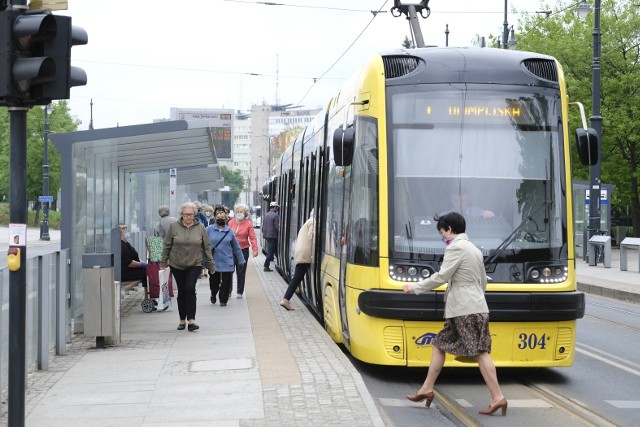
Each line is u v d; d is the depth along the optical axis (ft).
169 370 31.96
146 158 59.88
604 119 125.18
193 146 55.42
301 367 31.63
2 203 245.86
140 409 25.68
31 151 216.74
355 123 35.22
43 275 32.60
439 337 27.32
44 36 20.44
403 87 33.17
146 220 78.54
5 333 28.12
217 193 179.73
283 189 80.12
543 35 136.87
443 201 32.12
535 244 31.94
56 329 36.06
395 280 31.45
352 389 27.76
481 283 26.89
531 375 34.24
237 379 29.71
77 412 25.48
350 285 34.09
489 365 26.63
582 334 46.83
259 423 23.72
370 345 31.78
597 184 97.25
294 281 51.34
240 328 43.73
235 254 59.31
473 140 32.76
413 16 61.82
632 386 32.09
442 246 31.53
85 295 37.86
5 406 27.27
